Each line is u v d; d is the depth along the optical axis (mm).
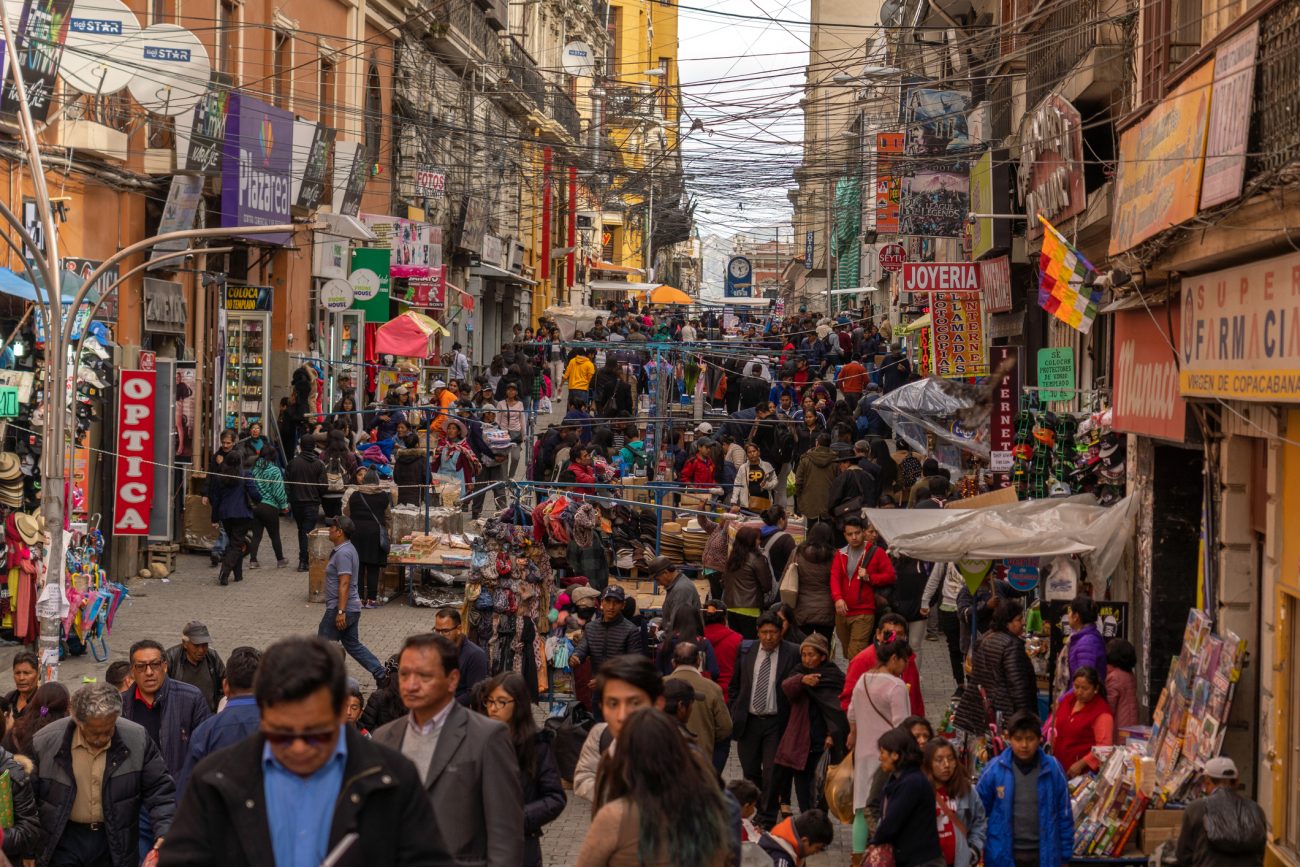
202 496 21141
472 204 41844
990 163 20953
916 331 32719
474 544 13570
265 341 24828
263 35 26297
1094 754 9992
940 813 8250
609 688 5555
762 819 10742
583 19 64062
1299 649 9672
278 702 3486
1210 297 10594
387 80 34625
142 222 20422
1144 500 13430
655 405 27938
